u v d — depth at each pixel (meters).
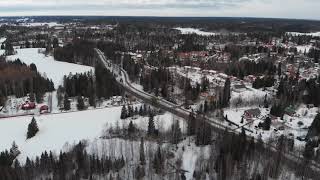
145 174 134.00
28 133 166.00
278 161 133.62
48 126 179.12
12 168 132.25
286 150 150.12
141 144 139.00
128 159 141.62
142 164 138.88
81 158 135.75
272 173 131.38
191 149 153.00
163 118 185.00
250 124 178.88
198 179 130.00
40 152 151.50
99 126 177.50
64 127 177.50
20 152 151.50
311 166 138.25
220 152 142.50
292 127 177.88
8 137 167.00
